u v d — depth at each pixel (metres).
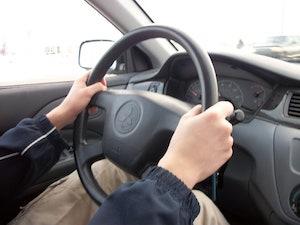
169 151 0.53
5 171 0.80
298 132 0.95
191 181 0.51
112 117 0.80
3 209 0.94
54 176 1.28
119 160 0.76
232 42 1.25
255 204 1.04
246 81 1.09
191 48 0.65
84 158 0.85
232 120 0.61
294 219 0.94
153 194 0.49
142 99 0.75
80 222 0.85
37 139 0.81
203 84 0.62
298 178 0.93
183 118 0.58
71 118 0.87
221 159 0.53
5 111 1.30
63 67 1.59
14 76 1.42
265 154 0.98
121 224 0.47
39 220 0.83
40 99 1.40
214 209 0.79
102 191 0.80
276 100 1.03
